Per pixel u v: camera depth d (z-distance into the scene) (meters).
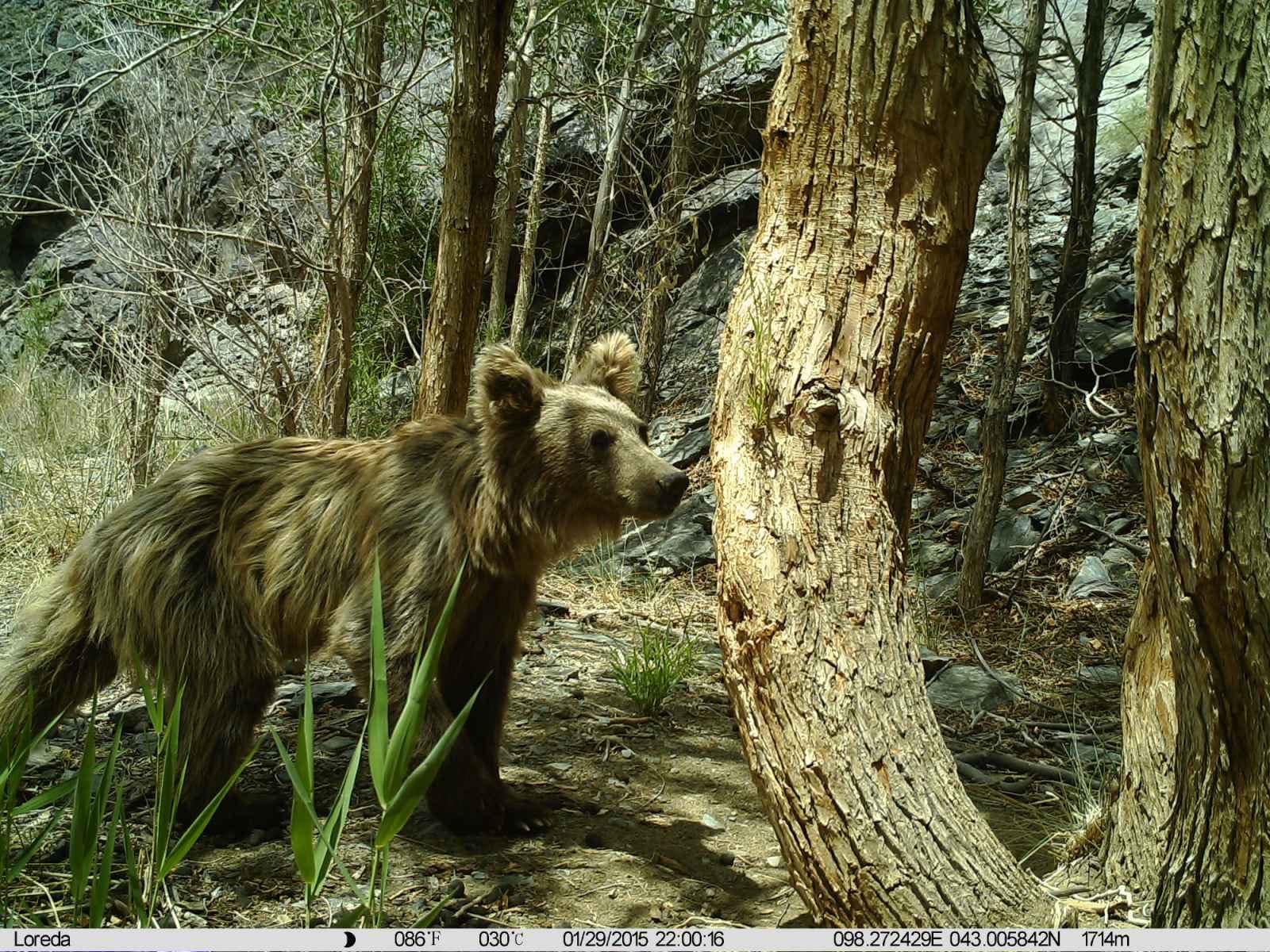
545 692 2.54
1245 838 1.10
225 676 1.88
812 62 1.38
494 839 1.86
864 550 1.26
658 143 5.02
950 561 3.39
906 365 1.37
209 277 3.50
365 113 3.26
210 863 1.73
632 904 1.65
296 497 1.97
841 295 1.36
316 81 3.77
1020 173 3.01
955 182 1.39
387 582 1.86
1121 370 3.89
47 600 2.00
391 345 4.98
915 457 1.44
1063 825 1.90
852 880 1.14
